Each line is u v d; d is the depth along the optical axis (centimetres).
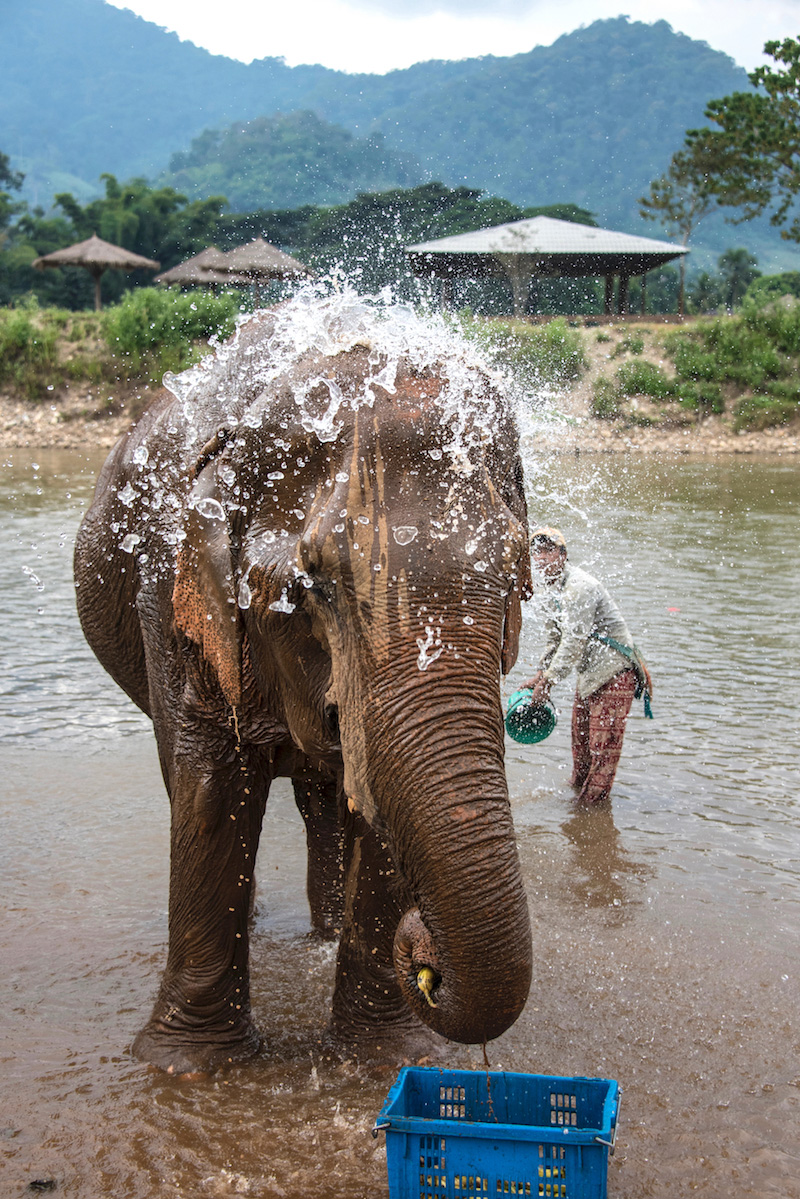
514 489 323
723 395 2916
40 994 438
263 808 390
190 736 376
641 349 3062
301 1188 324
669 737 718
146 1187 325
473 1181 292
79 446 2866
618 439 2720
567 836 581
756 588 1143
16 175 11681
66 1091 375
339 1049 400
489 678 278
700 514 1677
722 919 491
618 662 608
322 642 310
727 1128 352
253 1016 428
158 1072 386
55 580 1201
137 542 417
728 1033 405
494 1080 323
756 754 687
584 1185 285
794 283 6116
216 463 337
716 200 4325
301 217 7050
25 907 507
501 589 288
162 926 494
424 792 265
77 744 716
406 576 279
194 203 7562
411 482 287
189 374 399
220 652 334
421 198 6538
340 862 488
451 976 263
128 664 470
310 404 308
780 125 4109
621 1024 411
